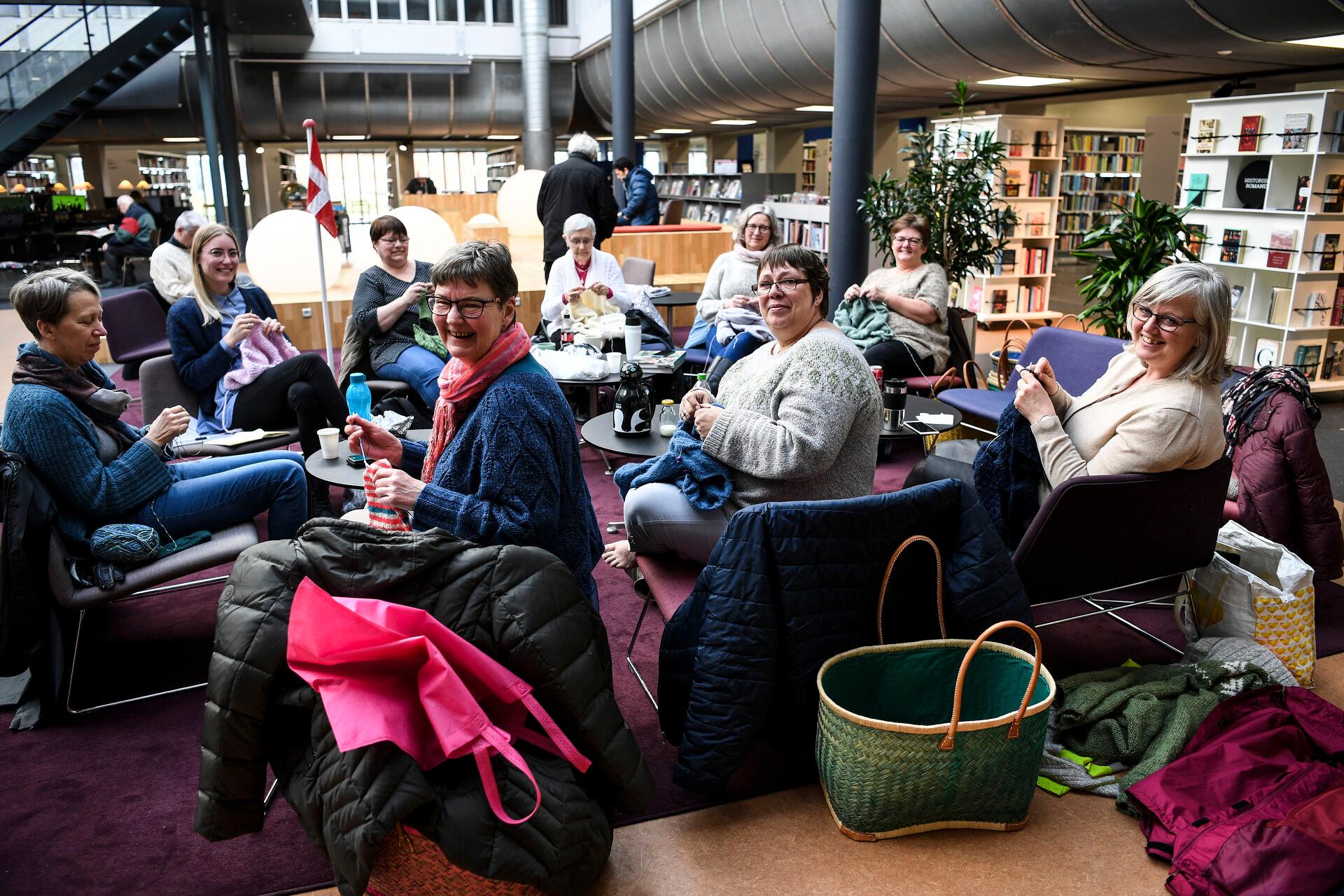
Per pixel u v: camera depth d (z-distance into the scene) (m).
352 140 19.19
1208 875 1.81
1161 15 6.09
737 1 11.50
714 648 2.00
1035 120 8.87
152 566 2.56
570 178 6.87
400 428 3.27
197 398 3.98
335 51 16.67
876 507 2.06
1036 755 1.99
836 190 6.12
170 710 2.59
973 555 2.14
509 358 1.93
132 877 1.94
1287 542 3.17
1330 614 3.07
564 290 5.25
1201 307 2.33
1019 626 1.87
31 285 2.55
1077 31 6.86
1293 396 3.12
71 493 2.55
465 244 1.89
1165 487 2.37
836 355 2.36
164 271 5.87
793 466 2.30
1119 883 1.89
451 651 1.59
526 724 1.73
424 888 1.62
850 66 5.87
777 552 2.00
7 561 2.32
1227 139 6.27
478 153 24.86
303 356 3.83
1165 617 3.10
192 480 2.80
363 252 9.46
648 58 15.04
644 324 5.28
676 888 1.88
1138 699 2.29
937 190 6.35
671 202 15.17
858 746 1.92
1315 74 8.12
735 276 5.25
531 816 1.56
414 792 1.50
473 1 17.33
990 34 7.62
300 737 1.72
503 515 1.84
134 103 15.89
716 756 1.99
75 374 2.64
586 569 2.06
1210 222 6.46
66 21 11.85
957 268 6.34
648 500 2.47
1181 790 2.04
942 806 2.00
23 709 2.56
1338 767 2.03
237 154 13.85
